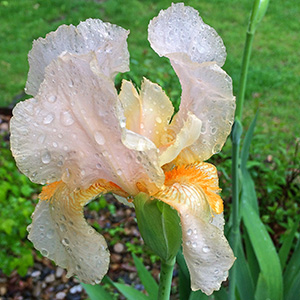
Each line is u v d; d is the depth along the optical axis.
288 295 0.33
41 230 0.21
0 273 0.49
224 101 0.20
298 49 0.93
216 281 0.18
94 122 0.18
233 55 0.89
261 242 0.35
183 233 0.18
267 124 0.67
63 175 0.18
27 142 0.18
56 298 0.47
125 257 0.52
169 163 0.21
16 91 0.78
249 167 0.51
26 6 1.13
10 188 0.53
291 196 0.51
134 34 0.97
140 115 0.21
